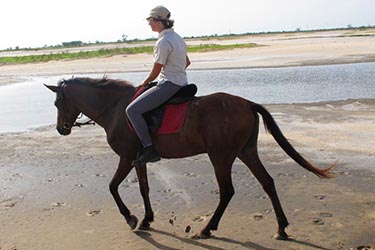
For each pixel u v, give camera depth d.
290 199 6.75
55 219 6.37
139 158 5.53
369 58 28.81
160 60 5.32
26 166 9.28
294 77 22.22
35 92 22.12
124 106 5.78
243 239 5.46
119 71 29.98
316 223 5.83
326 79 20.89
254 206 6.55
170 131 5.45
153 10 5.34
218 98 5.41
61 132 6.35
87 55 44.53
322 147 9.55
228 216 6.21
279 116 13.09
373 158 8.62
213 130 5.29
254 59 33.00
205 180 7.84
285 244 5.27
